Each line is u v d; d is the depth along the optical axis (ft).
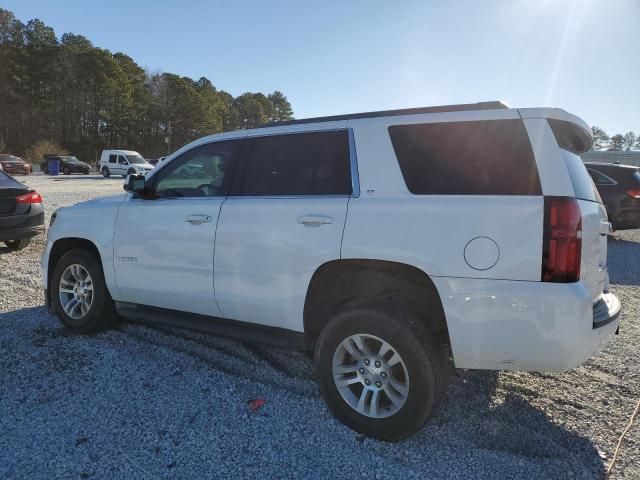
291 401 11.31
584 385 12.48
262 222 11.23
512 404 11.41
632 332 16.72
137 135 312.91
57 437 9.61
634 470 8.93
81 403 10.94
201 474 8.61
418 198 9.60
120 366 12.91
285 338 11.28
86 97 300.81
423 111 10.36
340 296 11.07
